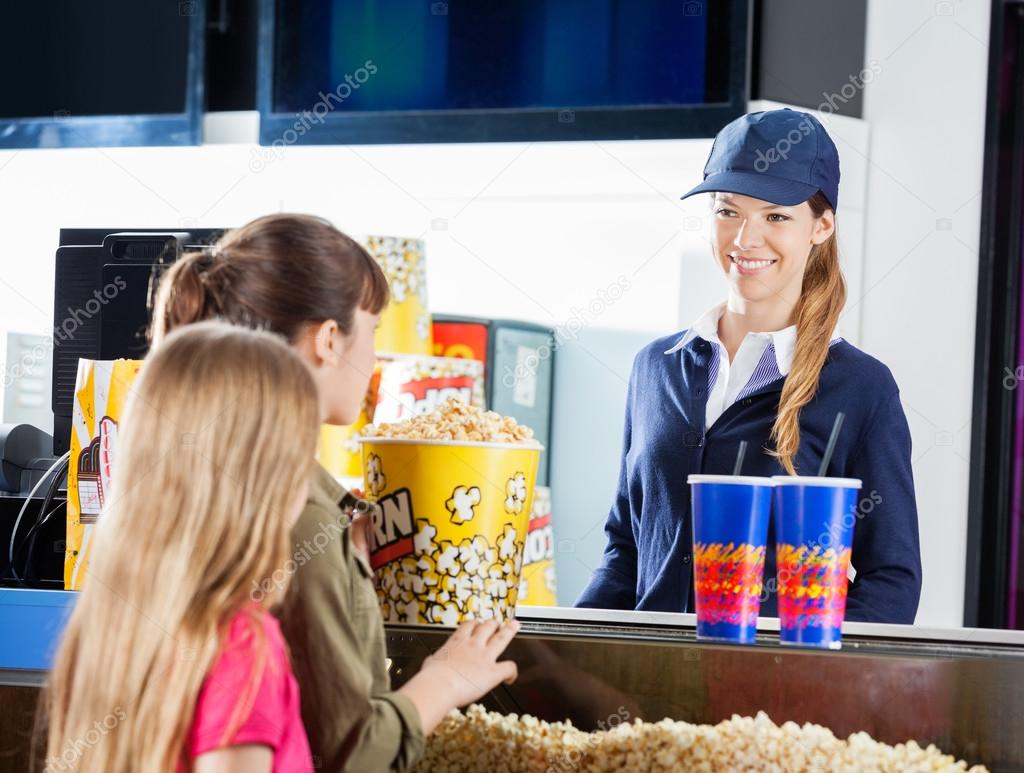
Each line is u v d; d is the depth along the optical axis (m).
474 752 1.09
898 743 1.02
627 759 1.05
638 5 2.90
